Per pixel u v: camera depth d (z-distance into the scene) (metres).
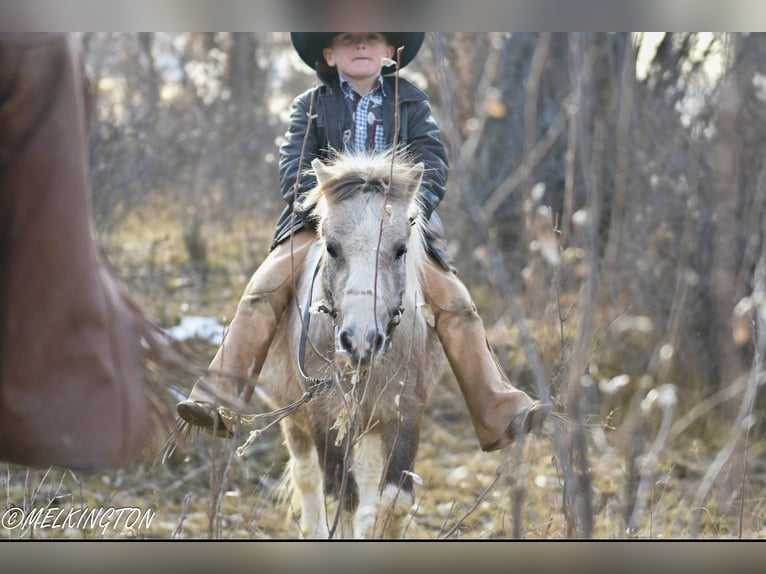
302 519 8.77
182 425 7.05
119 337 2.79
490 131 17.77
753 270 10.73
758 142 11.74
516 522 6.74
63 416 2.67
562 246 6.73
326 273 7.03
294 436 8.77
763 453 10.91
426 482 11.26
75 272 2.74
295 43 8.34
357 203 6.85
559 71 17.42
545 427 7.42
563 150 17.27
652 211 13.33
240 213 20.41
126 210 18.89
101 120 18.50
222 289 17.42
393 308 6.81
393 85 8.41
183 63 21.70
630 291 13.20
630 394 12.10
